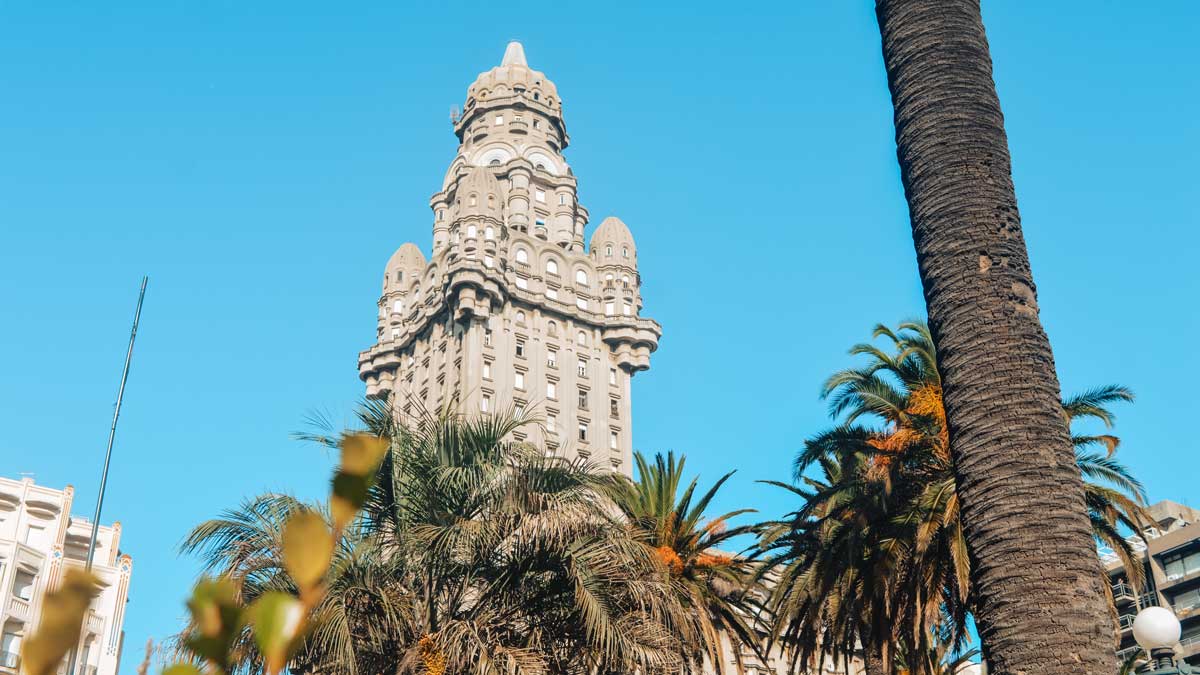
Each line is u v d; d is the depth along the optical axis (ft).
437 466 74.43
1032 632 37.70
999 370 41.73
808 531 109.91
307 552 5.63
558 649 71.31
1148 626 68.90
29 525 216.95
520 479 73.77
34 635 5.55
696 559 125.90
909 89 47.65
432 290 434.30
